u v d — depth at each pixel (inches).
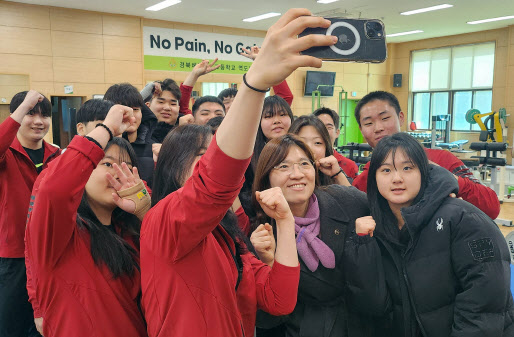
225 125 28.8
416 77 539.8
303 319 58.1
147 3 332.8
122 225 50.9
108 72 366.9
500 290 47.1
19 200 92.9
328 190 63.5
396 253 54.2
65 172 38.7
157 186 43.9
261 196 45.8
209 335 36.2
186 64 412.2
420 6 359.3
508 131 449.4
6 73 320.5
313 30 31.5
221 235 42.9
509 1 343.0
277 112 89.7
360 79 545.6
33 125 99.6
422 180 53.3
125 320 44.5
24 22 325.1
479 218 49.7
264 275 49.1
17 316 92.6
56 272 42.5
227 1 332.2
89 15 353.7
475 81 481.1
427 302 50.6
